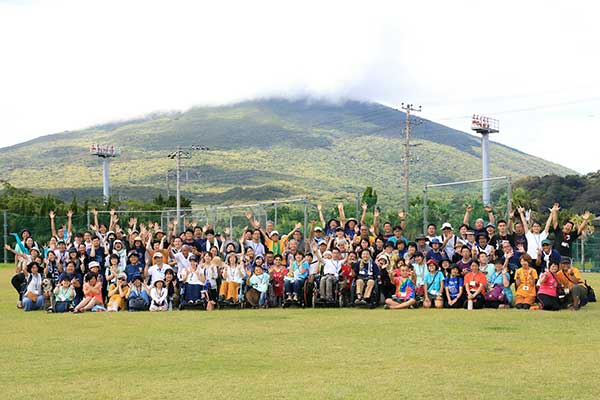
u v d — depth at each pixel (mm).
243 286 18906
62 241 20078
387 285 18594
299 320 15484
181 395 8422
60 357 11117
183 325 14859
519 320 14688
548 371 9414
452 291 17781
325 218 33594
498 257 18125
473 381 8883
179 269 19016
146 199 152625
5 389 8883
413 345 11703
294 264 18938
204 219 44438
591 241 40469
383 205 69188
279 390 8578
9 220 47656
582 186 80125
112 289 18703
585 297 16953
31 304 18672
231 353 11273
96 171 189750
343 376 9352
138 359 10875
